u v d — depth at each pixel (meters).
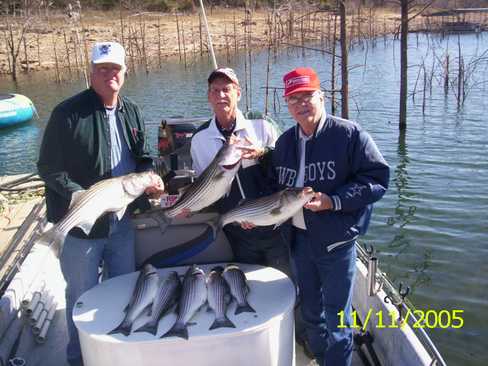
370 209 3.49
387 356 3.85
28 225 5.21
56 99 26.48
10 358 3.92
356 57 36.22
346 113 16.64
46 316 4.51
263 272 3.70
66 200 3.61
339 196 3.26
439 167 13.06
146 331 3.06
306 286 3.70
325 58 36.16
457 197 11.02
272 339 3.13
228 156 3.57
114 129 3.66
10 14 42.53
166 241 4.15
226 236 4.12
